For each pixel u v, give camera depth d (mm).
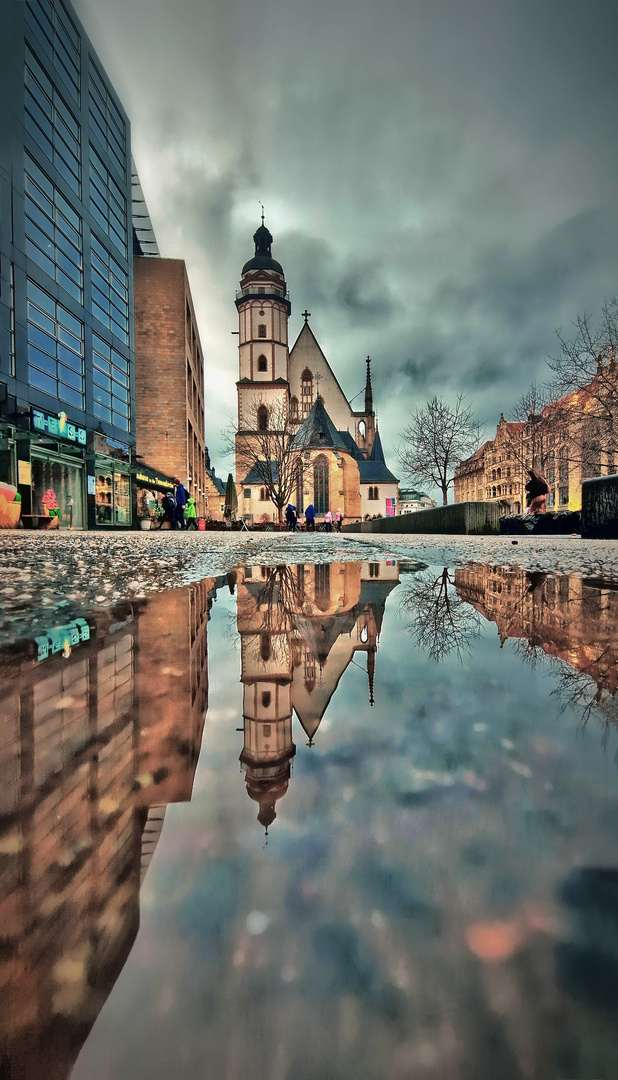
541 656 1347
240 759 717
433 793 603
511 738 787
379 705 949
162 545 8422
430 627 1778
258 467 51594
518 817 550
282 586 3125
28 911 405
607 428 30328
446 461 39406
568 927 384
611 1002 315
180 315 32125
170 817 563
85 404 21812
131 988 338
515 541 9195
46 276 18875
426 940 374
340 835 516
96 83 23531
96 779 655
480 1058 274
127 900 430
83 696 1028
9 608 2258
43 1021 317
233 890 430
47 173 19125
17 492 15656
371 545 8641
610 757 715
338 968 351
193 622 1914
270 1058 281
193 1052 285
